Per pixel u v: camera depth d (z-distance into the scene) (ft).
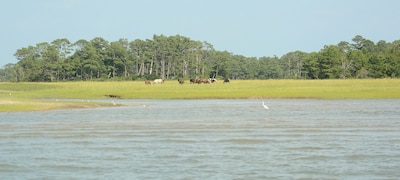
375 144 271.49
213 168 217.97
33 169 219.41
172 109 529.04
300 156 240.94
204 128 349.61
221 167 219.61
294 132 323.57
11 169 219.41
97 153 253.44
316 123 372.79
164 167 220.64
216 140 292.81
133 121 401.08
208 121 396.37
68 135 318.65
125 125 371.76
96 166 223.92
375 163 224.12
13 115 462.60
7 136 315.17
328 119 401.90
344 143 276.00
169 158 239.30
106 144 281.33
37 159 239.30
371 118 405.80
